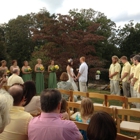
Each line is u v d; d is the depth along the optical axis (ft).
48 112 5.64
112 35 71.82
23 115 6.25
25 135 6.13
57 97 5.71
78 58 41.37
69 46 43.06
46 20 45.21
